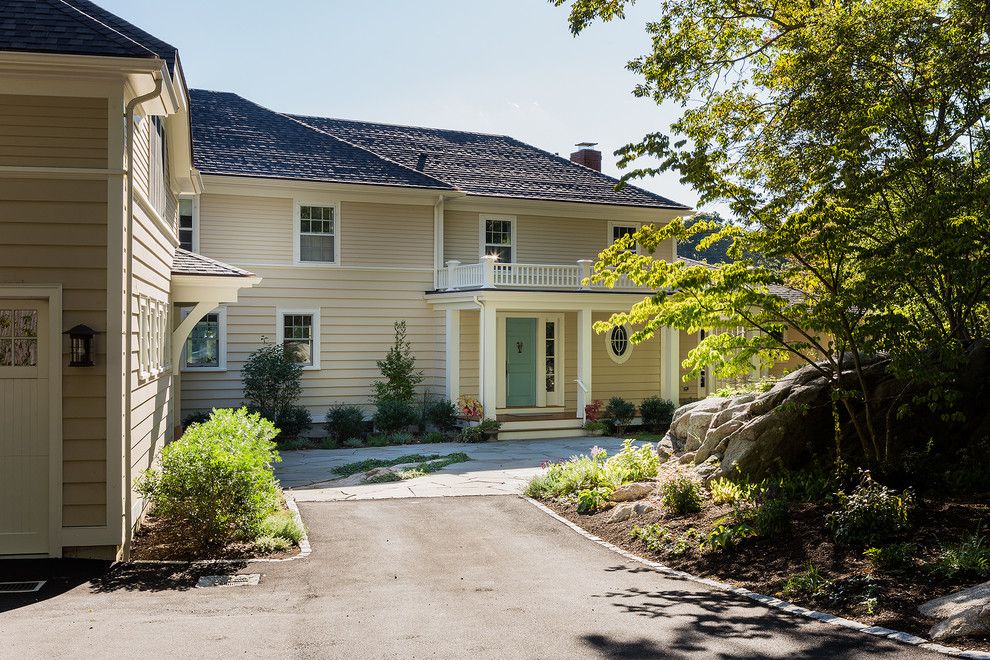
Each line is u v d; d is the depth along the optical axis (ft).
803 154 42.09
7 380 32.35
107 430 32.48
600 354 90.79
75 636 23.06
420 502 48.19
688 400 94.43
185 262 55.88
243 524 36.91
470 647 22.41
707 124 45.39
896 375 34.60
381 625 24.70
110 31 32.22
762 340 38.96
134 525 36.76
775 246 34.86
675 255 96.32
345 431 74.28
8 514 32.42
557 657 21.57
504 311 87.04
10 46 30.35
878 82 39.91
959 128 38.52
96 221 32.30
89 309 32.32
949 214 32.73
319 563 34.27
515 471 59.26
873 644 22.50
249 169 75.41
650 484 45.83
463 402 79.92
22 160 31.91
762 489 38.52
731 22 46.39
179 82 39.93
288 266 77.15
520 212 88.12
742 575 31.01
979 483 36.22
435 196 82.23
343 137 91.25
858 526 31.17
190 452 35.94
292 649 22.08
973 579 26.58
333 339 78.79
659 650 22.15
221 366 74.54
